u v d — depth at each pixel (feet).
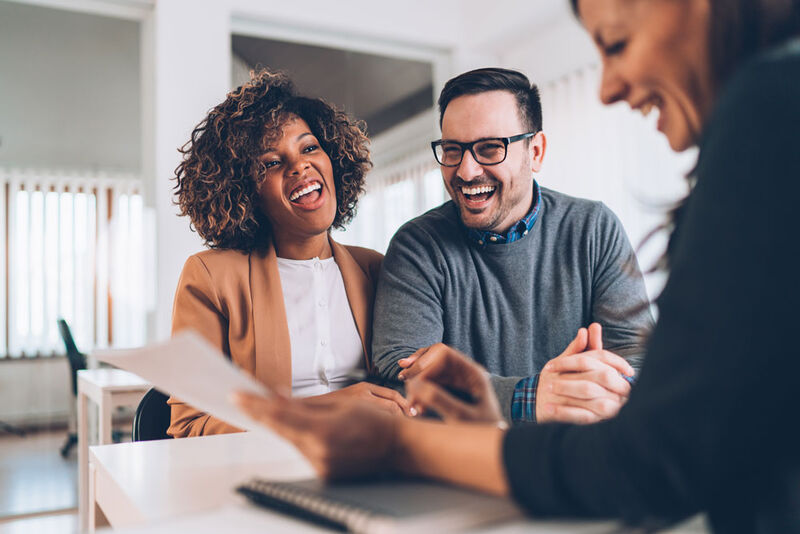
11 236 19.10
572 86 11.59
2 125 16.40
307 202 4.72
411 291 4.60
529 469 1.50
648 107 1.81
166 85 9.75
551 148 12.10
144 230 9.90
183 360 1.67
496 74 4.44
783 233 1.22
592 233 4.72
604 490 1.41
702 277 1.31
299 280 4.87
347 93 11.56
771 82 1.29
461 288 4.69
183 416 4.10
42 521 8.98
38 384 19.22
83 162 19.69
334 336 4.79
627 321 4.47
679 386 1.30
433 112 12.52
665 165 9.72
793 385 1.19
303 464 2.40
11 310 19.02
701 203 1.37
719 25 1.47
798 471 1.25
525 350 4.67
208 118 4.90
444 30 12.17
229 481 2.16
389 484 1.72
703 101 1.62
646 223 10.00
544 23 11.43
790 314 1.19
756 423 1.22
